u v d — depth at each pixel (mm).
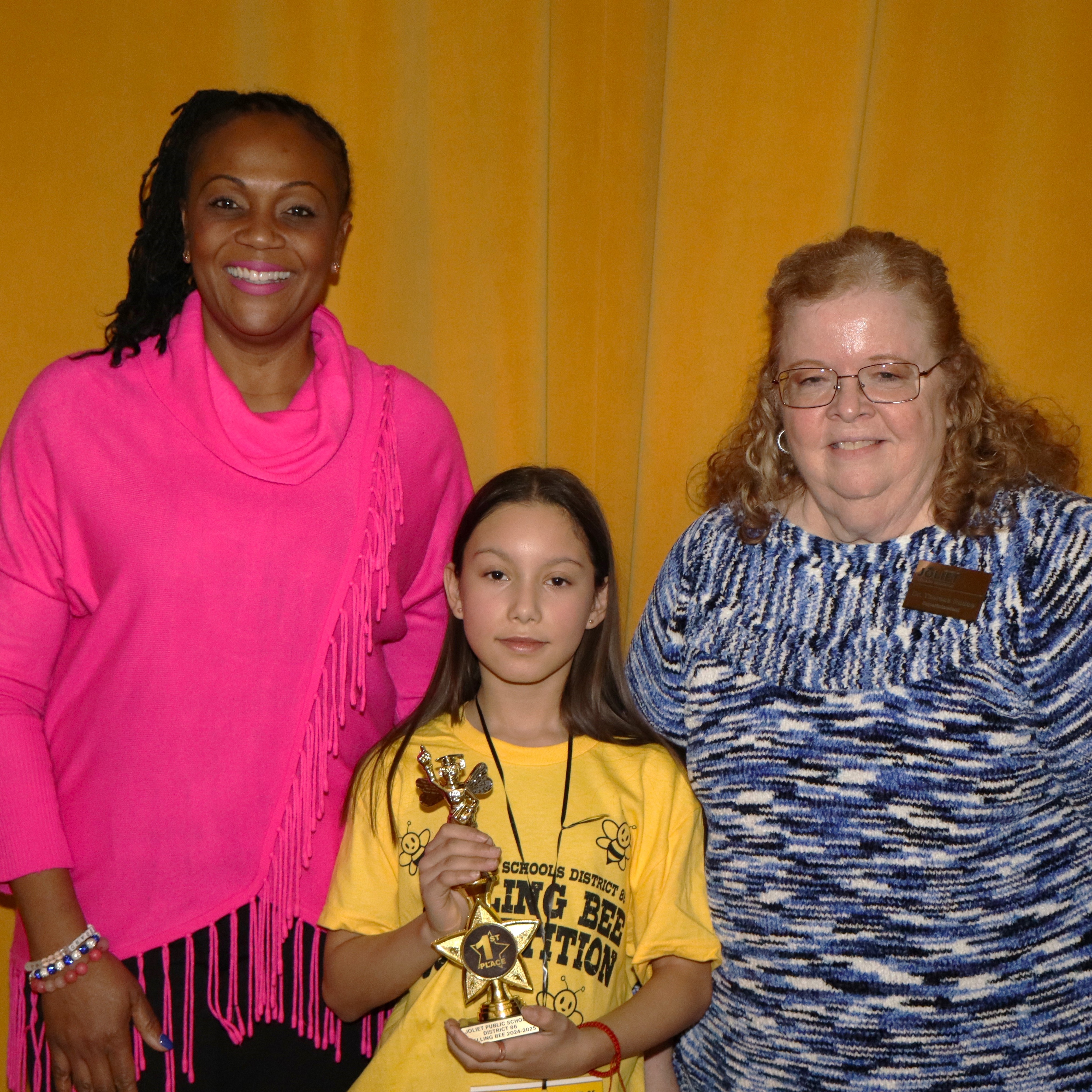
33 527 1439
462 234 1985
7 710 1418
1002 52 1872
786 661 1385
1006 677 1322
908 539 1367
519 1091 1274
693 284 1976
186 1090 1492
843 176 1898
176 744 1442
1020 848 1343
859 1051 1373
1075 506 1334
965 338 1386
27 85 1883
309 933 1559
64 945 1386
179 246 1524
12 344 1930
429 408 1661
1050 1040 1366
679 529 2047
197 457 1449
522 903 1338
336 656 1512
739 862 1416
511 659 1405
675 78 1930
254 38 1931
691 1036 1545
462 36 1932
